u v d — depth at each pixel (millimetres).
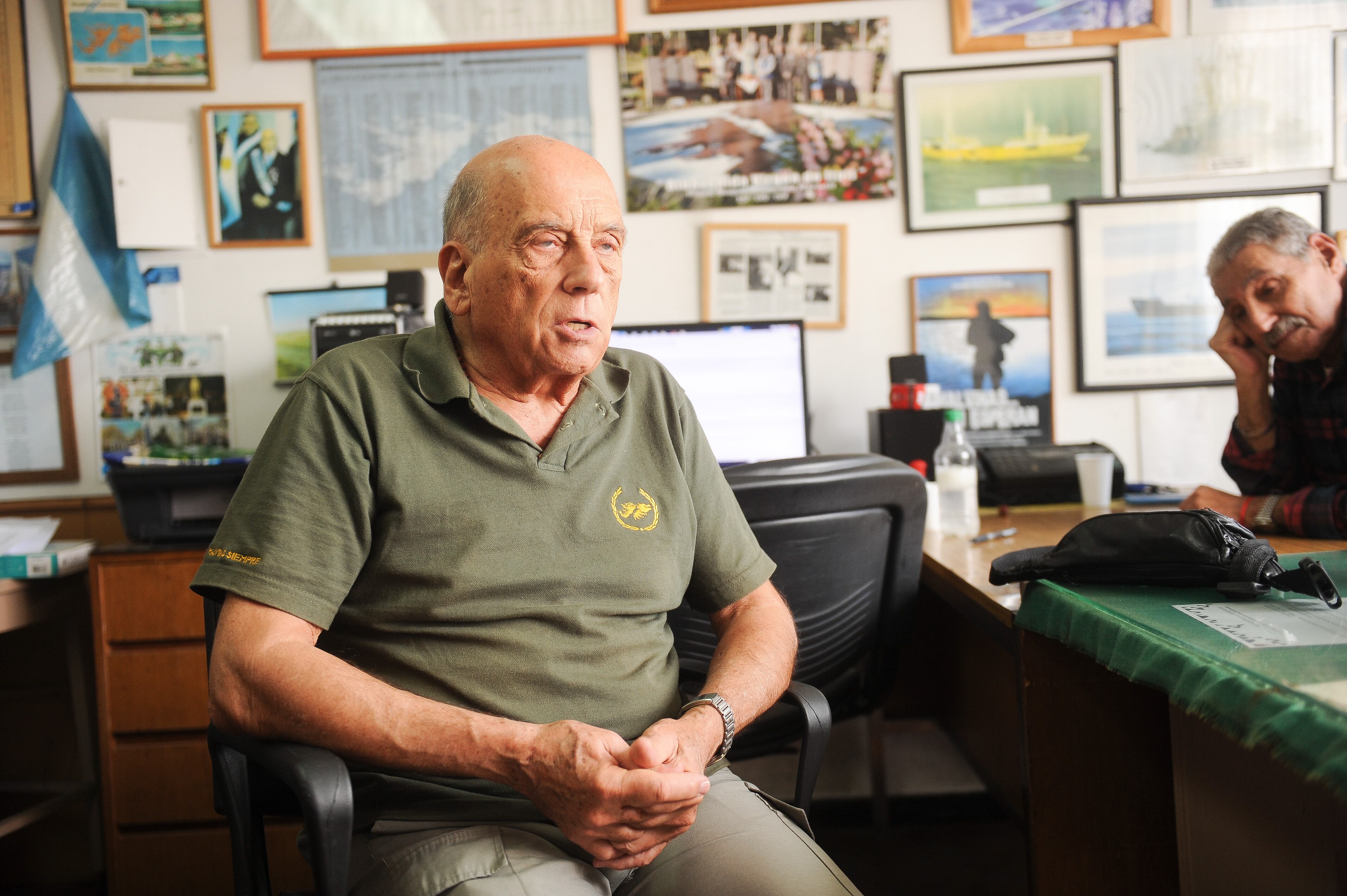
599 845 795
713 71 2062
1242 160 2062
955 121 2074
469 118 2059
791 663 1034
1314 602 870
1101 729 1050
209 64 2039
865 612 1324
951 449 1725
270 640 838
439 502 919
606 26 2049
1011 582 1051
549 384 1029
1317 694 592
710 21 2059
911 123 2070
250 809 919
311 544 882
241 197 2055
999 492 1808
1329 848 834
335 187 2055
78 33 2021
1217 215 2066
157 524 1659
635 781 771
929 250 2096
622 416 1051
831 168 2076
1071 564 994
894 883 1742
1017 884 1723
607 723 934
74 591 1860
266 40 2033
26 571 1647
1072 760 1052
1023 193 2078
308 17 2043
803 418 1900
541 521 943
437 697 903
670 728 868
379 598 928
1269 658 685
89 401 2041
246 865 898
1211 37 2055
